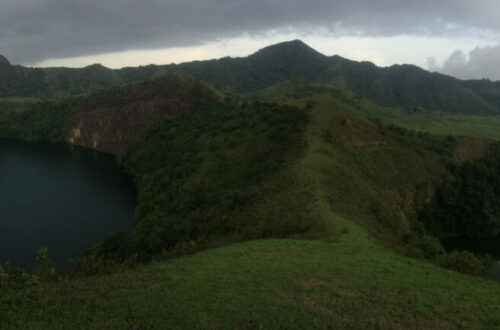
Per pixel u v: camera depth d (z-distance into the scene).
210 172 82.75
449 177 85.62
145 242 55.00
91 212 85.06
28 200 92.44
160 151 113.06
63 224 77.19
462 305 20.75
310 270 24.34
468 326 18.33
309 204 45.16
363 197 57.50
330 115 89.19
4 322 15.81
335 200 48.75
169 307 17.59
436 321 18.53
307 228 38.56
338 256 28.17
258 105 118.12
